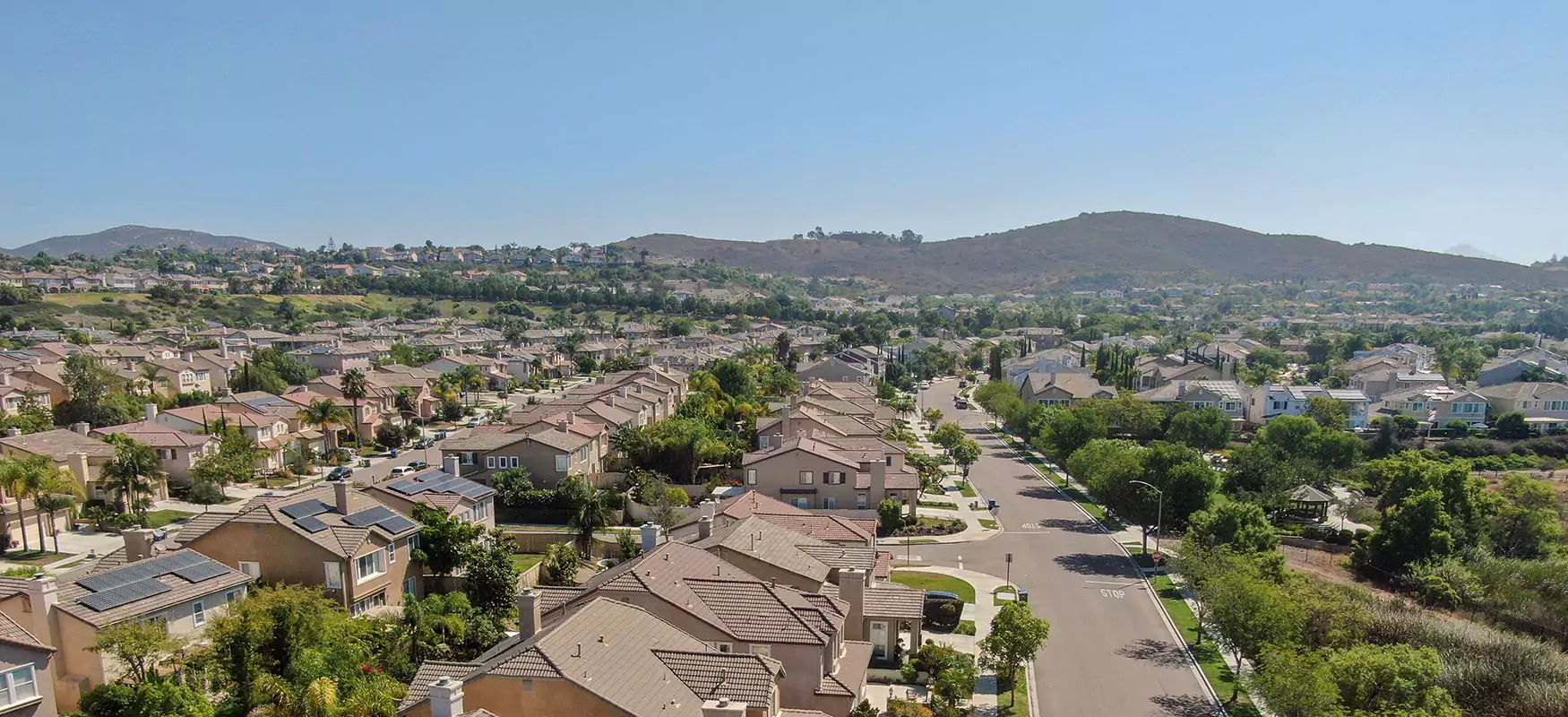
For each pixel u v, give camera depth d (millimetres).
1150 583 70250
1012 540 83125
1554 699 47719
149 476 86000
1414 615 57469
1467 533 75938
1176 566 64312
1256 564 61188
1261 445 105688
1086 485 103938
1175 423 127562
